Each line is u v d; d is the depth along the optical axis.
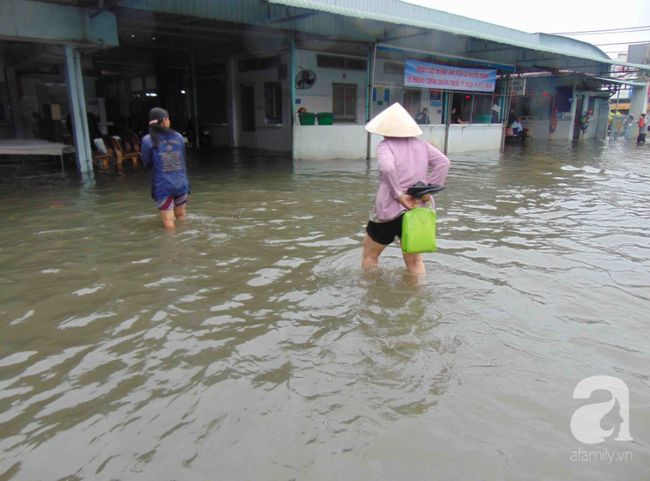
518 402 2.45
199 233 5.57
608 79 25.77
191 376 2.67
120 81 23.64
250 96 18.17
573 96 26.02
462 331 3.17
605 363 2.81
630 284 4.04
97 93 19.16
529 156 16.44
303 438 2.19
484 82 18.41
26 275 4.20
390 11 14.86
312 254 4.76
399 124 3.71
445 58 17.00
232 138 19.11
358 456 2.08
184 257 4.68
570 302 3.65
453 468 2.02
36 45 11.91
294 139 14.06
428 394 2.51
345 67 17.08
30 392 2.54
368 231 4.05
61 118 16.52
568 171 12.07
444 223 6.22
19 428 2.27
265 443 2.16
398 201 3.68
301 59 15.83
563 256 4.79
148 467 2.03
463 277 4.13
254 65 17.56
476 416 2.34
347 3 13.85
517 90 28.23
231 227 5.86
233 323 3.29
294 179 10.15
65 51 10.15
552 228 5.98
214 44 17.92
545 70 23.11
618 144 23.48
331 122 14.87
